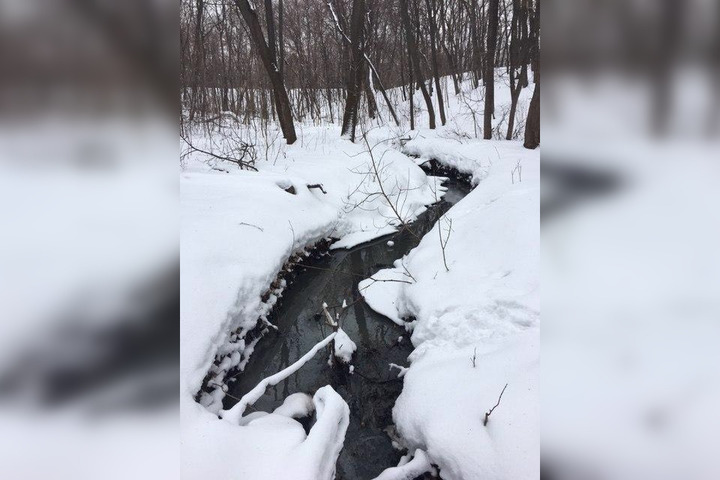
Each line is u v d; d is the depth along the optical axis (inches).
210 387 137.3
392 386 154.8
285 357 175.5
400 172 390.9
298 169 329.4
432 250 221.9
